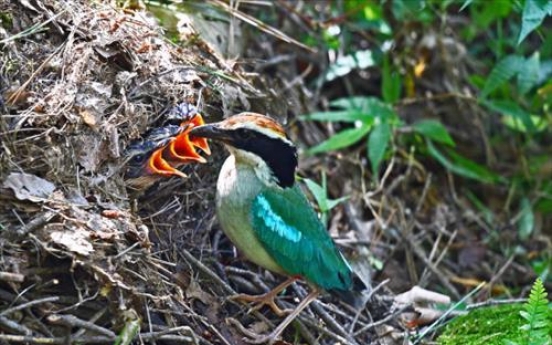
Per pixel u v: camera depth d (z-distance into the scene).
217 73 11.82
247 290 11.70
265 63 14.33
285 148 10.93
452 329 12.16
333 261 11.19
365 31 16.05
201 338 10.42
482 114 16.31
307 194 13.73
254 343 10.93
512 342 10.47
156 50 11.55
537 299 10.35
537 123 15.80
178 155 10.90
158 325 10.15
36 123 10.14
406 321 12.38
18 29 10.84
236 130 10.72
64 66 10.65
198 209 11.69
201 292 11.00
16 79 10.43
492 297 14.04
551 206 15.76
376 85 16.23
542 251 15.05
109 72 11.01
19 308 9.38
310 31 15.59
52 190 9.94
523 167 16.05
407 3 14.67
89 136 10.39
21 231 9.57
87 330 9.70
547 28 17.33
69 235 9.63
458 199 15.49
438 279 14.05
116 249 9.85
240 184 10.88
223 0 14.02
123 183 10.55
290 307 11.69
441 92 16.23
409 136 15.48
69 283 9.90
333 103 14.56
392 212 14.23
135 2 12.42
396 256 14.10
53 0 11.17
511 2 14.10
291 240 10.93
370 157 14.00
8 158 9.83
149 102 11.13
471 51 16.92
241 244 11.05
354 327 12.04
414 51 16.02
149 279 10.09
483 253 14.83
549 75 15.93
